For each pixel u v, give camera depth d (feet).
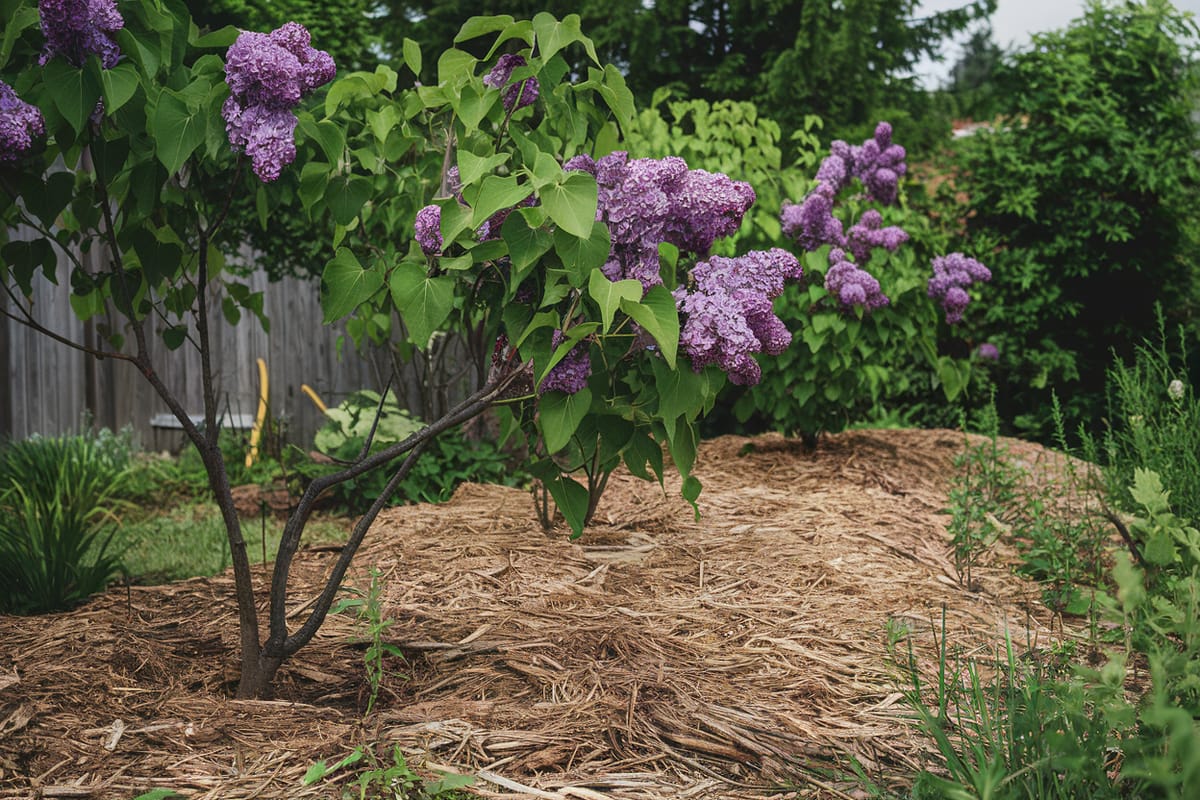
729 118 18.60
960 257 18.33
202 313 7.98
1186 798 4.75
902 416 29.07
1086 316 30.30
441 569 11.51
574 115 8.09
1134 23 29.86
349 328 13.93
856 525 13.82
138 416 25.98
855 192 19.85
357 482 19.35
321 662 8.91
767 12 34.30
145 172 7.43
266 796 6.35
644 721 7.55
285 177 8.14
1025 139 29.78
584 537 13.01
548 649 9.00
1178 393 14.99
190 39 7.79
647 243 6.96
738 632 9.68
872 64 35.58
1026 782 6.00
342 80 7.97
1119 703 5.87
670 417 6.96
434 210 7.50
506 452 20.77
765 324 7.35
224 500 8.02
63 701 7.68
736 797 6.54
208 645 9.37
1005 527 13.93
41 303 24.31
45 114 6.90
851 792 6.64
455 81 7.85
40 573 11.53
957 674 7.92
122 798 6.32
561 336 7.05
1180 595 6.76
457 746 7.04
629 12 32.53
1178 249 29.76
